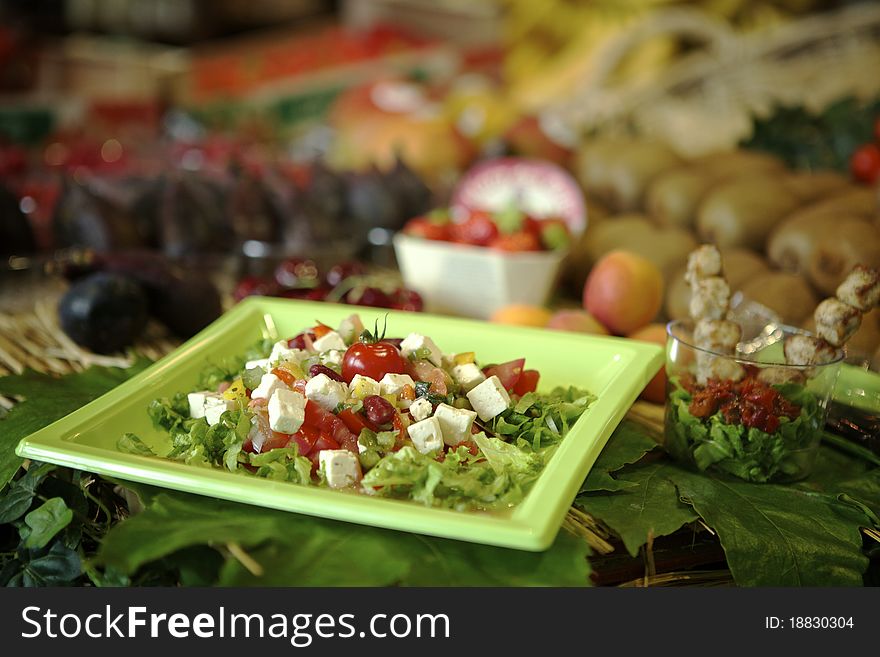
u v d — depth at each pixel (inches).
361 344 35.5
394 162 69.1
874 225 49.6
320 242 61.4
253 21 108.2
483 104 90.4
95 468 30.5
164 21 107.9
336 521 29.8
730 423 34.6
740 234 54.2
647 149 63.5
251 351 41.3
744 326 40.2
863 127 67.6
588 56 102.7
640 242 56.8
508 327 42.9
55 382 42.5
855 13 93.5
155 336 53.0
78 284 49.1
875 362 43.0
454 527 26.8
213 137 91.0
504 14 105.3
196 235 59.0
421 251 54.8
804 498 34.4
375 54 109.1
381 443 31.9
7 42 100.5
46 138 90.8
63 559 33.3
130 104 103.2
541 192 63.2
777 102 73.7
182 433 33.8
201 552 30.0
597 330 46.8
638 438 37.0
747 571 30.4
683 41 98.7
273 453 31.5
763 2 95.7
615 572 31.8
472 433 33.9
